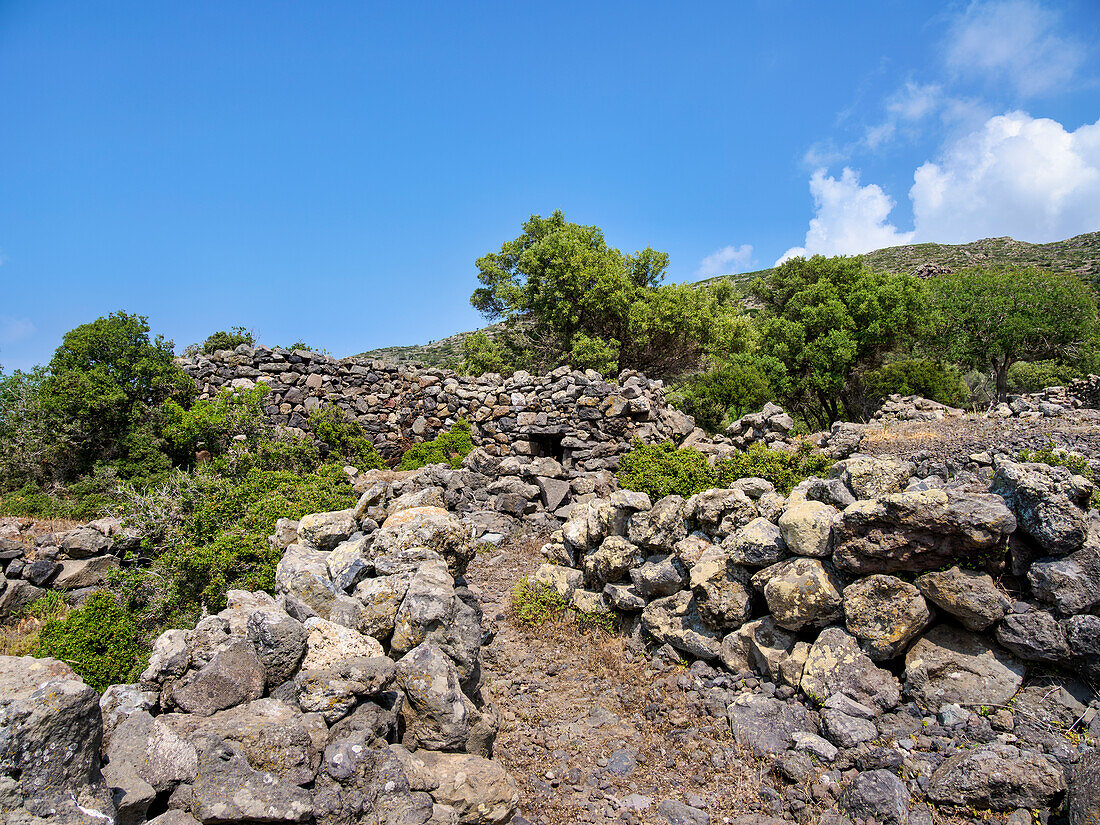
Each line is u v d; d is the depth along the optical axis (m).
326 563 5.09
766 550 4.90
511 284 25.89
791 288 30.38
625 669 5.44
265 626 3.29
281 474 9.90
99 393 13.38
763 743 4.09
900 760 3.64
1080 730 3.62
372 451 15.03
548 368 23.81
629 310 22.97
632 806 3.70
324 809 2.61
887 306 24.69
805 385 25.25
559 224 26.75
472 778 3.27
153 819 2.46
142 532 9.12
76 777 2.20
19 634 8.05
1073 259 46.53
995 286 23.44
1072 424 11.41
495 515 10.38
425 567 4.42
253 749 2.69
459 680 3.97
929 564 4.25
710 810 3.64
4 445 13.23
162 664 3.24
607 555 6.16
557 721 4.71
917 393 19.61
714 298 27.23
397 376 16.64
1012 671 4.00
